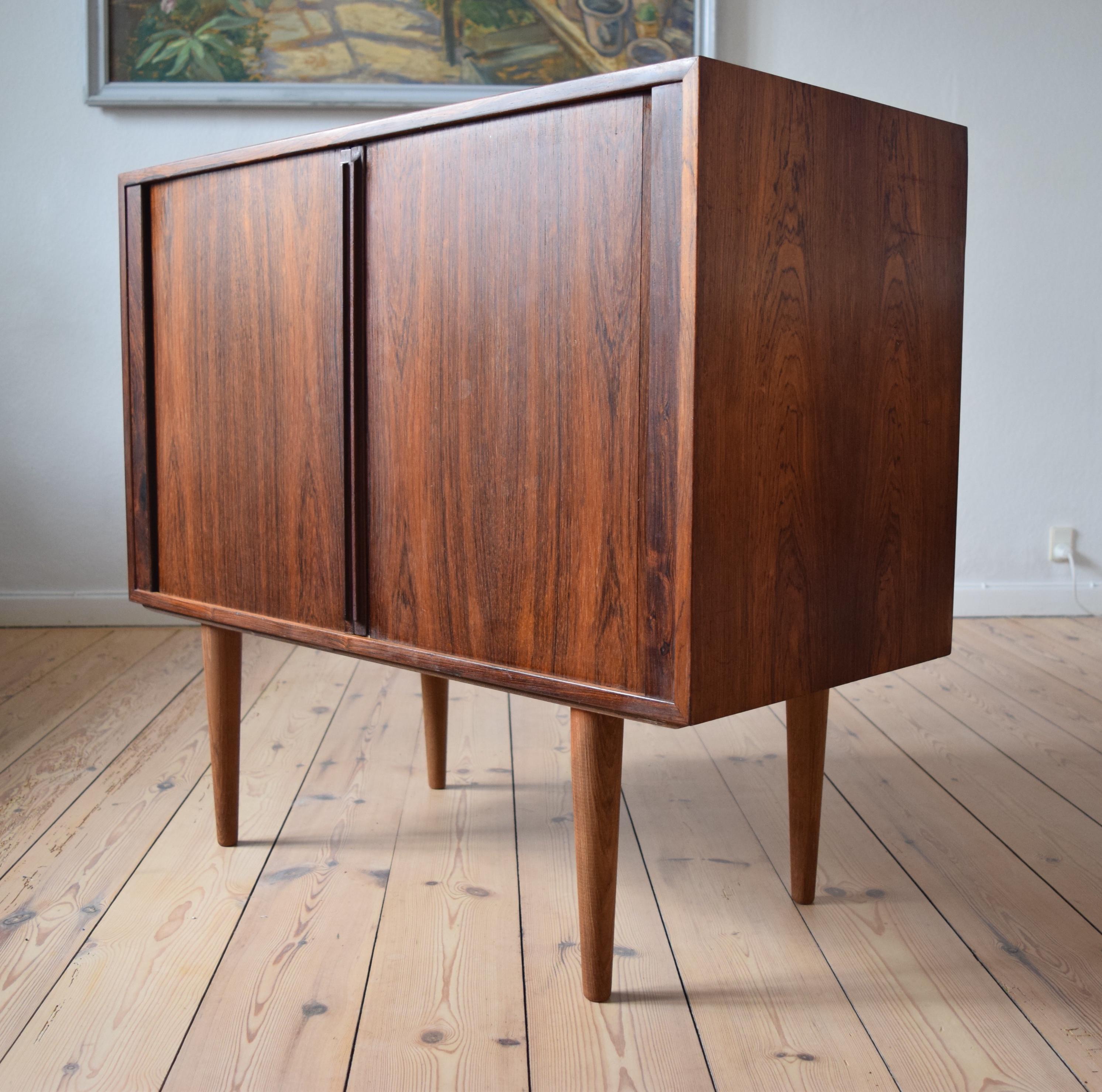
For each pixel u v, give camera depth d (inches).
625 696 41.0
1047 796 70.7
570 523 42.2
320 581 52.0
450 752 79.7
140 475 61.1
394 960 49.8
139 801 69.0
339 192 48.5
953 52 118.3
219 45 113.7
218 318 55.2
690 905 55.7
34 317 116.5
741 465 40.1
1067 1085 40.7
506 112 41.9
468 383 44.9
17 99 113.9
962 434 123.6
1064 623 122.7
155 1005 46.0
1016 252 121.0
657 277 38.2
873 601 47.0
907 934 52.5
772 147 39.6
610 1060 42.3
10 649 109.6
